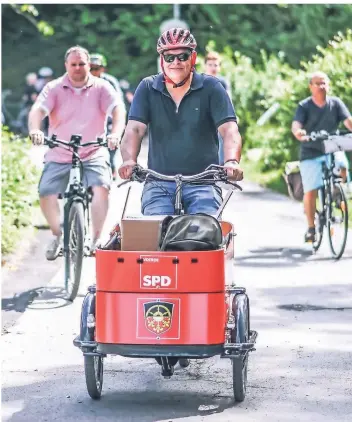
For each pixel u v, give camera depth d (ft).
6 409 31.86
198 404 32.12
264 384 34.22
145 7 213.05
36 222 70.44
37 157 100.94
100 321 30.68
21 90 210.18
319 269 54.19
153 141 35.45
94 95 48.98
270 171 104.73
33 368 36.27
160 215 33.22
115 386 34.19
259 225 70.08
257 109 119.55
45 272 53.78
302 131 57.98
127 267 30.37
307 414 31.04
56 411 31.58
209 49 136.67
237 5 201.36
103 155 49.21
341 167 57.88
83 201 47.78
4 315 44.04
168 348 30.37
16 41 212.64
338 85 86.48
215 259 30.35
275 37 199.00
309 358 37.35
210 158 35.45
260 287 49.73
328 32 166.91
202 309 30.32
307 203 58.54
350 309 44.96
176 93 34.99
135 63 211.61
